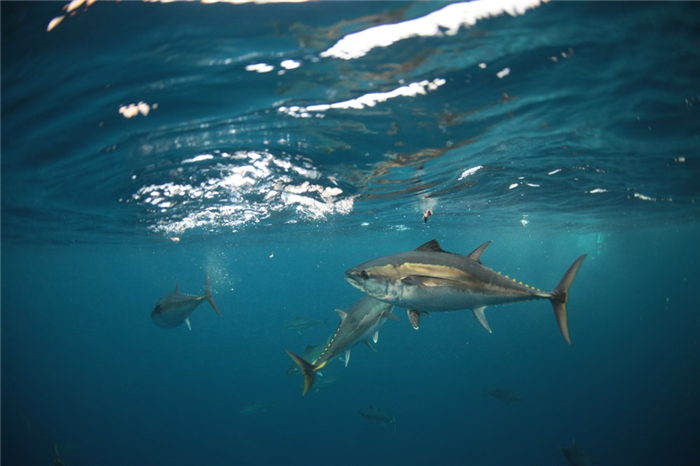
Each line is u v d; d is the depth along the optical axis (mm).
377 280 4141
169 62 5539
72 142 8258
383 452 28234
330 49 5387
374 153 10070
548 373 51594
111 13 4707
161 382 63500
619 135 9711
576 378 46750
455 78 6410
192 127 7781
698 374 39594
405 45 5398
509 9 4832
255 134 8367
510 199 18484
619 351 68125
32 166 9875
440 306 3965
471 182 14359
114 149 8758
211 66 5684
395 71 6066
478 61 5949
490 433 30266
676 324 108250
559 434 28484
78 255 37719
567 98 7418
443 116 7875
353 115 7629
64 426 36625
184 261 54312
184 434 33844
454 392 44156
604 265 104062
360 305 5660
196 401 45750
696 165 13227
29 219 18203
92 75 5797
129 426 36500
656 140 10227
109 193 12984
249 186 13312
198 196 14445
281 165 10852
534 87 6867
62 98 6430
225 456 28859
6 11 4555
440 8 4715
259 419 37156
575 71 6422
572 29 5293
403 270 4062
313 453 28766
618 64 6305
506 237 42094
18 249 31547
